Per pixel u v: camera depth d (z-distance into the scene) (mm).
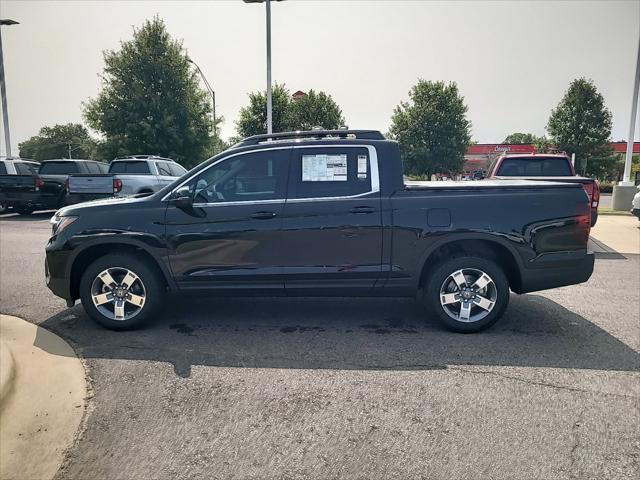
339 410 3281
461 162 37969
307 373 3867
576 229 4695
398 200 4668
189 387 3627
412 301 5934
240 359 4152
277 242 4695
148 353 4285
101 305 4871
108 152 27484
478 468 2664
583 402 3379
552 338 4656
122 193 14383
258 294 4816
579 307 5730
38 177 14641
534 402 3379
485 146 64125
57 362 4078
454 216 4625
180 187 4797
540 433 2994
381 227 4645
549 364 4031
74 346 4449
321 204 4676
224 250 4727
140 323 4875
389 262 4695
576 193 4703
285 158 4770
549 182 4938
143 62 27547
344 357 4191
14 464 2715
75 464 2717
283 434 3000
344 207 4660
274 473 2635
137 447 2873
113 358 4172
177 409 3303
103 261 4809
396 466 2688
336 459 2752
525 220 4633
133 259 4793
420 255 4668
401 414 3227
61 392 3543
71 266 4832
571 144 36656
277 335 4746
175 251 4734
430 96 37031
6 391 3520
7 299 6000
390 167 4734
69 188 14133
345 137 5012
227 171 4793
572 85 36875
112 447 2875
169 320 5215
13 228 12859
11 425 3104
